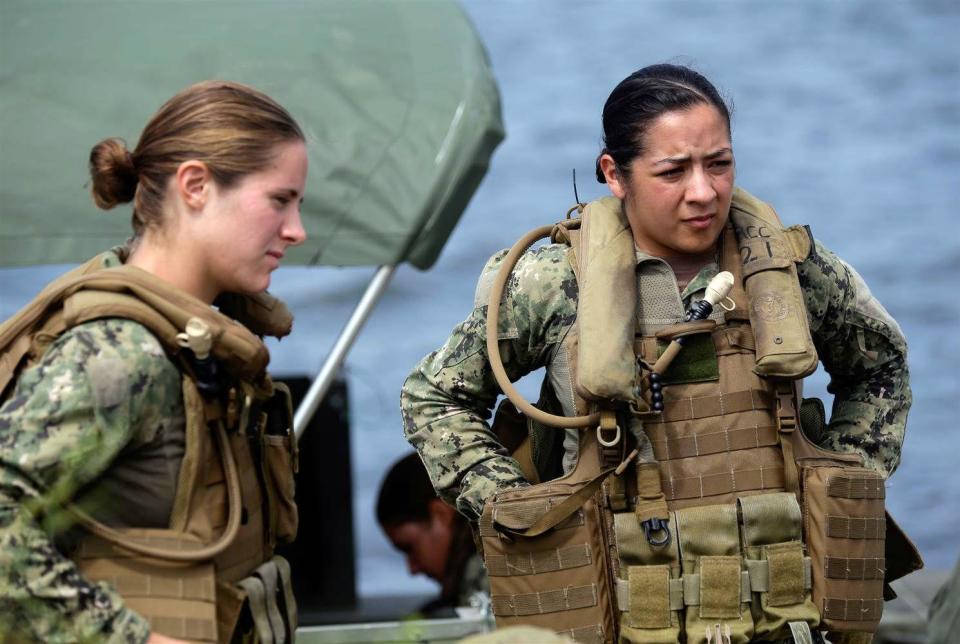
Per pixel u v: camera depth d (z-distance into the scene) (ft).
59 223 41.19
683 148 28.32
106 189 24.73
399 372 168.86
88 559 23.32
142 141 24.38
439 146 42.98
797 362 28.43
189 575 23.56
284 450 26.25
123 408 22.80
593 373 28.09
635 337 29.12
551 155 268.00
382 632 39.06
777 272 29.22
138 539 23.38
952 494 140.97
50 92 42.50
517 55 334.03
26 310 23.59
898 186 248.73
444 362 30.71
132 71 43.01
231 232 24.04
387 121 43.37
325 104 43.55
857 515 28.71
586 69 321.73
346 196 42.55
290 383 54.80
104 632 22.40
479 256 215.72
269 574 25.23
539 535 28.86
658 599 28.25
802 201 244.83
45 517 22.61
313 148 42.91
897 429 30.94
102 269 23.72
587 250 29.55
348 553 55.26
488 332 29.58
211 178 23.95
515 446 31.24
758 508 28.40
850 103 294.87
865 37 336.29
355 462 150.20
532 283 29.81
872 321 30.66
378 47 44.52
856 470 28.99
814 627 28.60
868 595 28.81
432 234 42.83
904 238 224.94
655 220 28.94
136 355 22.94
